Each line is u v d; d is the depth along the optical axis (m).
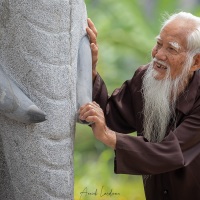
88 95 6.36
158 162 6.86
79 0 6.32
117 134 6.73
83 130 14.67
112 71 15.30
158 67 7.08
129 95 7.61
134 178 13.59
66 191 6.14
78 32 6.32
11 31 6.01
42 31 6.00
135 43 15.55
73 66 6.19
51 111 6.04
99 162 13.35
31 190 6.12
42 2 5.98
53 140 6.09
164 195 7.53
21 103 5.87
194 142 7.14
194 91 7.23
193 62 7.10
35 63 6.00
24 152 6.08
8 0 5.98
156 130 7.36
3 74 5.96
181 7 17.06
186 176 7.33
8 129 6.09
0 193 6.47
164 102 7.15
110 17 15.83
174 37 6.98
